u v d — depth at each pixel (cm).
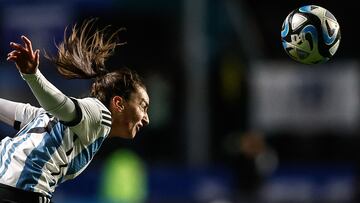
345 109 6606
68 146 1739
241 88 6525
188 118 6050
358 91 6619
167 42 7281
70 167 1773
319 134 7031
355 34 7219
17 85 6631
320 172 5531
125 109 1800
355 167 5525
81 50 1820
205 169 5544
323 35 1902
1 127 5744
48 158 1734
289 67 6562
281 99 6550
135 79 1808
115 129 1814
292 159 7225
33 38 5569
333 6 7344
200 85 6050
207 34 6225
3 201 1706
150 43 7325
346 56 7206
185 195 5466
